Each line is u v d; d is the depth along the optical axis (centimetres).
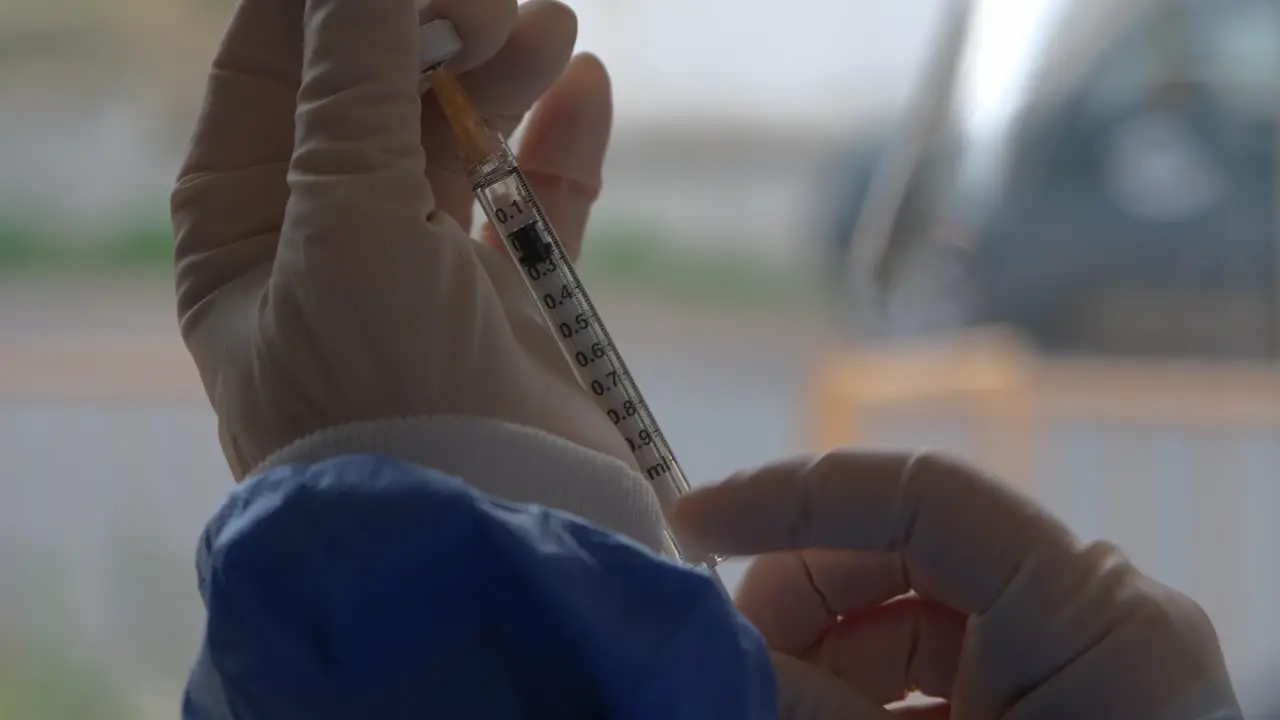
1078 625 55
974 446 100
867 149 98
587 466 54
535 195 58
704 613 52
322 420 53
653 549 54
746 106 99
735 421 103
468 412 53
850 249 92
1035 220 100
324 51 53
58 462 92
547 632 51
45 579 91
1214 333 107
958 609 56
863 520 56
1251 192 102
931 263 75
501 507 52
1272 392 101
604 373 56
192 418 92
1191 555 102
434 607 51
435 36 54
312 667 51
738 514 56
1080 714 55
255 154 56
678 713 51
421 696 51
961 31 68
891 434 100
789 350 104
